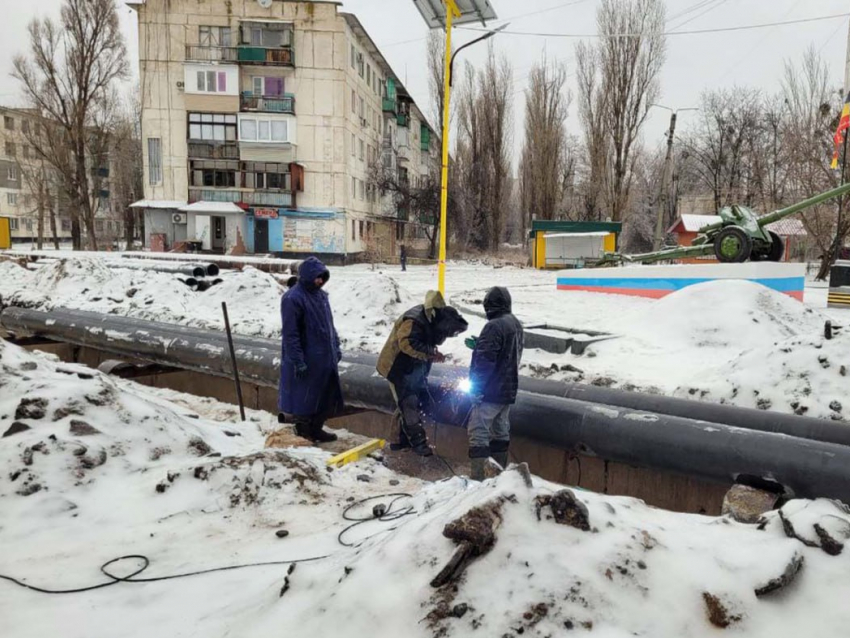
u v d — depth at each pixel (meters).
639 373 7.11
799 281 14.80
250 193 37.44
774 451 4.25
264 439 5.77
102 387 4.80
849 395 5.43
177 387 8.92
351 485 4.20
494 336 4.89
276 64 36.47
